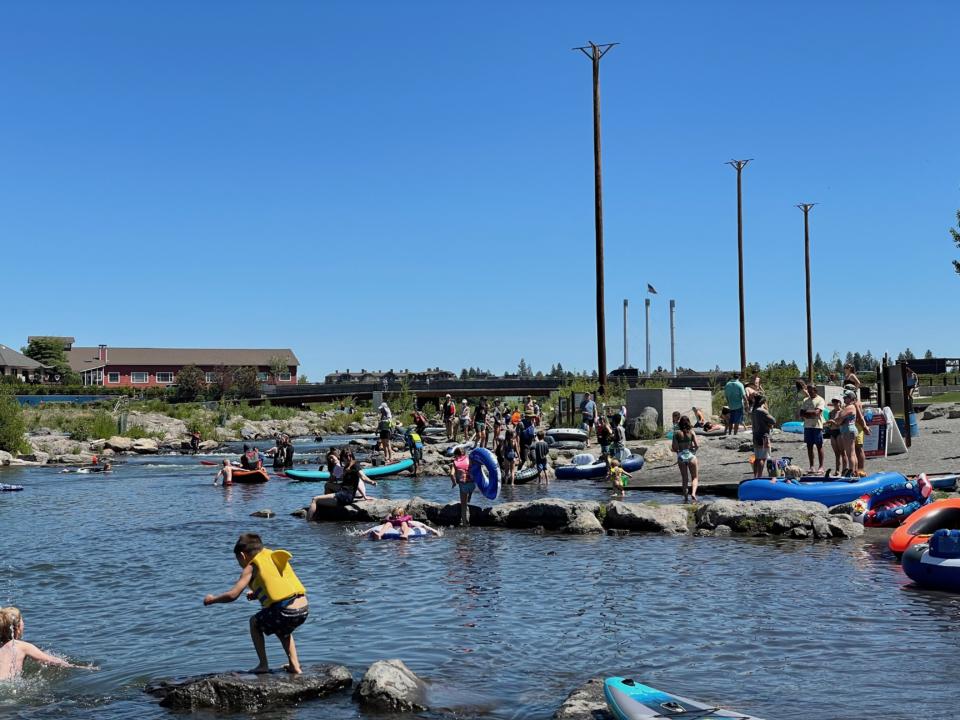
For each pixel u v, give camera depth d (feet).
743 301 191.21
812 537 54.13
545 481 92.43
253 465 104.88
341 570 47.57
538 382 280.31
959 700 25.71
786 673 28.71
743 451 92.79
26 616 38.93
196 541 58.29
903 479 61.05
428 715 26.13
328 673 28.76
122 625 37.22
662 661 30.48
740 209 191.93
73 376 434.71
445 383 289.94
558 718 25.02
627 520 59.47
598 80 141.28
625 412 121.39
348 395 296.30
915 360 194.39
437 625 36.01
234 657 32.48
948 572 39.04
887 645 31.30
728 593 39.93
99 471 117.29
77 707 27.63
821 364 222.69
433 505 65.46
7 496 87.40
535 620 36.37
